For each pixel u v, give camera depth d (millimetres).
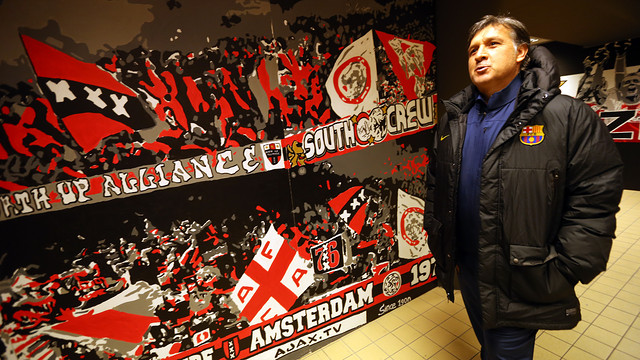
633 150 4227
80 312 1232
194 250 1400
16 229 1105
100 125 1174
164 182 1303
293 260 1653
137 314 1331
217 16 1300
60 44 1085
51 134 1113
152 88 1230
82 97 1136
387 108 1828
